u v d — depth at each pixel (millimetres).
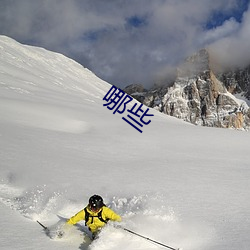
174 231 6059
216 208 7727
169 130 28062
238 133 28750
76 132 24453
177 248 5371
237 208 7762
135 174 11672
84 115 32219
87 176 10875
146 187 9773
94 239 5621
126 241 5484
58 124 26234
